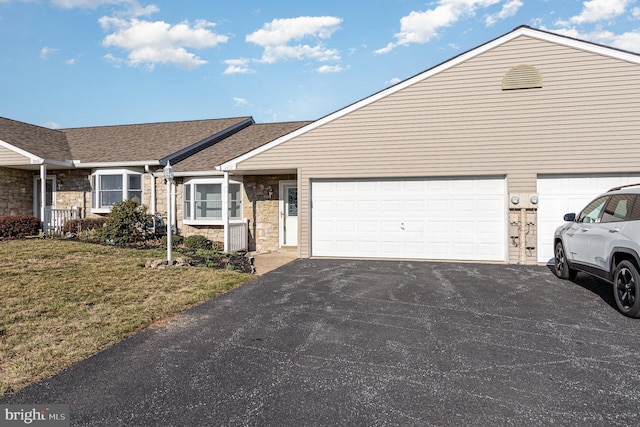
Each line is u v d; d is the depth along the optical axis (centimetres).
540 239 896
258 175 1244
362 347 391
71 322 464
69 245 1027
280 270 838
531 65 891
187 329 449
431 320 480
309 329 447
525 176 896
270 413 266
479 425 251
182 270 789
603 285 677
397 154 971
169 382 313
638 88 835
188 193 1260
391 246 988
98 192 1336
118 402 281
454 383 311
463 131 931
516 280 721
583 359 360
